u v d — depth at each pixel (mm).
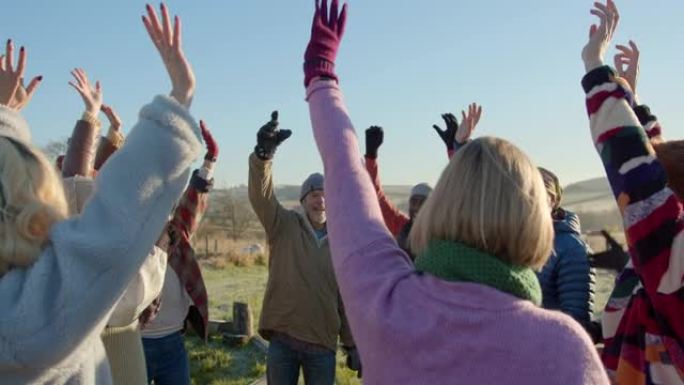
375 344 1567
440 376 1475
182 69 1946
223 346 8188
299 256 5074
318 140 1918
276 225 5082
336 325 5207
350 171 1812
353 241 1699
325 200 1819
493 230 1561
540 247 1608
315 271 5082
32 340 1567
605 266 3535
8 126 2033
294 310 5047
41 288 1604
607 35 2287
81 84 3369
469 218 1575
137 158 1701
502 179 1593
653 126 2898
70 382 1721
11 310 1583
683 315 2070
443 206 1632
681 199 2307
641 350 2303
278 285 5090
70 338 1602
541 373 1421
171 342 4430
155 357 4363
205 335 4527
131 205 1659
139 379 3400
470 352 1464
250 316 8406
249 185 4926
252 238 38969
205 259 25984
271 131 4758
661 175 2074
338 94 1996
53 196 1808
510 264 1602
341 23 2084
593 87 2205
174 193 1740
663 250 2020
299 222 5180
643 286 2273
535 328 1463
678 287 2037
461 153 1684
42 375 1644
